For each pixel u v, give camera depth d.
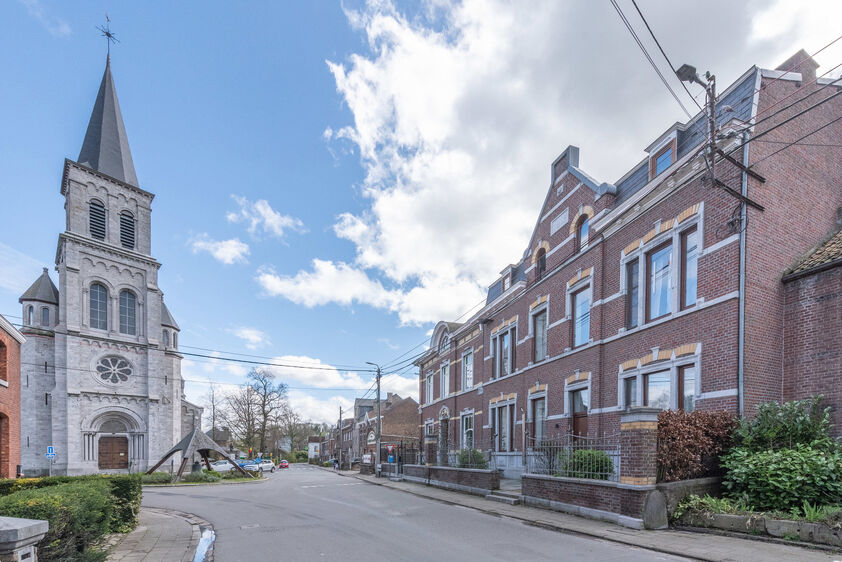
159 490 24.81
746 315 10.62
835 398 10.05
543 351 19.47
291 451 100.00
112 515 10.70
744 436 9.75
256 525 11.68
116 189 41.41
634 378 13.77
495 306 23.84
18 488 11.66
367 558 7.77
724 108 10.85
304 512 13.73
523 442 18.84
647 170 14.68
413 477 23.95
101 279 38.84
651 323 13.09
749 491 9.03
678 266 12.52
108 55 45.34
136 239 42.06
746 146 11.18
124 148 44.25
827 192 12.77
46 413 35.53
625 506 9.44
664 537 8.34
